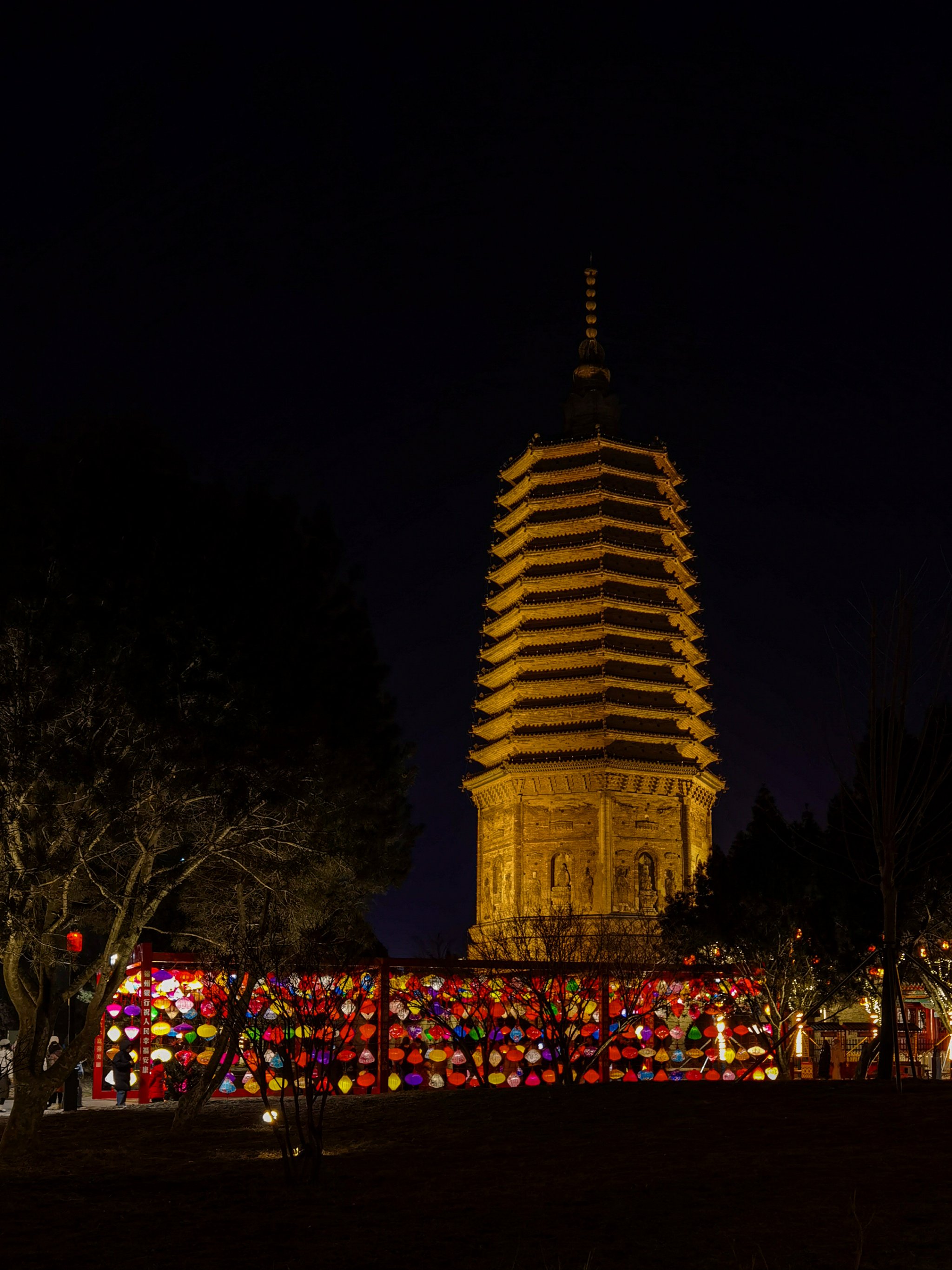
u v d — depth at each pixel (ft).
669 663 282.15
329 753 85.87
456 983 117.39
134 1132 86.17
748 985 125.39
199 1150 74.95
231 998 76.07
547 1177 57.21
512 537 296.30
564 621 285.23
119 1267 43.29
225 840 81.66
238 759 76.43
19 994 75.20
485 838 296.71
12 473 76.07
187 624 74.43
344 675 87.71
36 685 71.41
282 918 90.53
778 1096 77.41
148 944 116.98
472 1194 54.19
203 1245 46.21
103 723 72.54
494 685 298.56
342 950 90.63
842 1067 135.74
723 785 298.15
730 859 140.77
